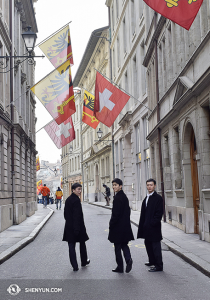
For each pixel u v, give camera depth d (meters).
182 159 13.98
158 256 7.70
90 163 50.25
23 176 22.64
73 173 64.25
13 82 20.48
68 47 17.14
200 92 11.30
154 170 21.38
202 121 11.34
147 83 22.16
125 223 7.58
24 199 22.47
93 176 48.41
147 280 6.95
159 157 18.34
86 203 47.69
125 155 30.56
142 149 24.31
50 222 20.58
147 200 7.90
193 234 13.02
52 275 7.55
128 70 28.92
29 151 26.77
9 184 18.62
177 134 15.63
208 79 10.11
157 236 7.74
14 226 17.91
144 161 24.22
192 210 13.52
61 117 17.34
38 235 14.79
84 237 8.25
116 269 7.68
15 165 19.58
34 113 34.00
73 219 8.01
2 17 18.62
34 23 30.16
